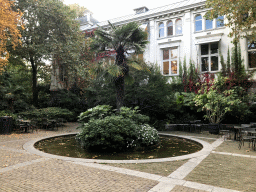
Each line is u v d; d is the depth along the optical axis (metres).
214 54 17.97
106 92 13.90
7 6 11.26
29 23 15.45
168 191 3.45
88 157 6.43
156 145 8.09
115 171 4.53
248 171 4.65
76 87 20.66
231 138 9.75
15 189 3.49
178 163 5.33
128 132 7.62
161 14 20.17
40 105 20.77
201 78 17.91
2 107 13.80
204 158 5.85
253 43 16.30
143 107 13.85
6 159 5.41
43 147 7.86
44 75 23.50
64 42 16.67
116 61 9.81
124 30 9.23
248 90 15.84
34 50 15.07
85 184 3.75
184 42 19.14
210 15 12.03
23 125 11.16
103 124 7.47
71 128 13.99
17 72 22.52
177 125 13.34
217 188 3.60
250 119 14.57
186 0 21.80
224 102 11.86
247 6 10.24
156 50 20.59
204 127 12.84
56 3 15.95
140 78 13.56
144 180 3.98
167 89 14.09
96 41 10.05
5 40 12.48
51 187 3.60
